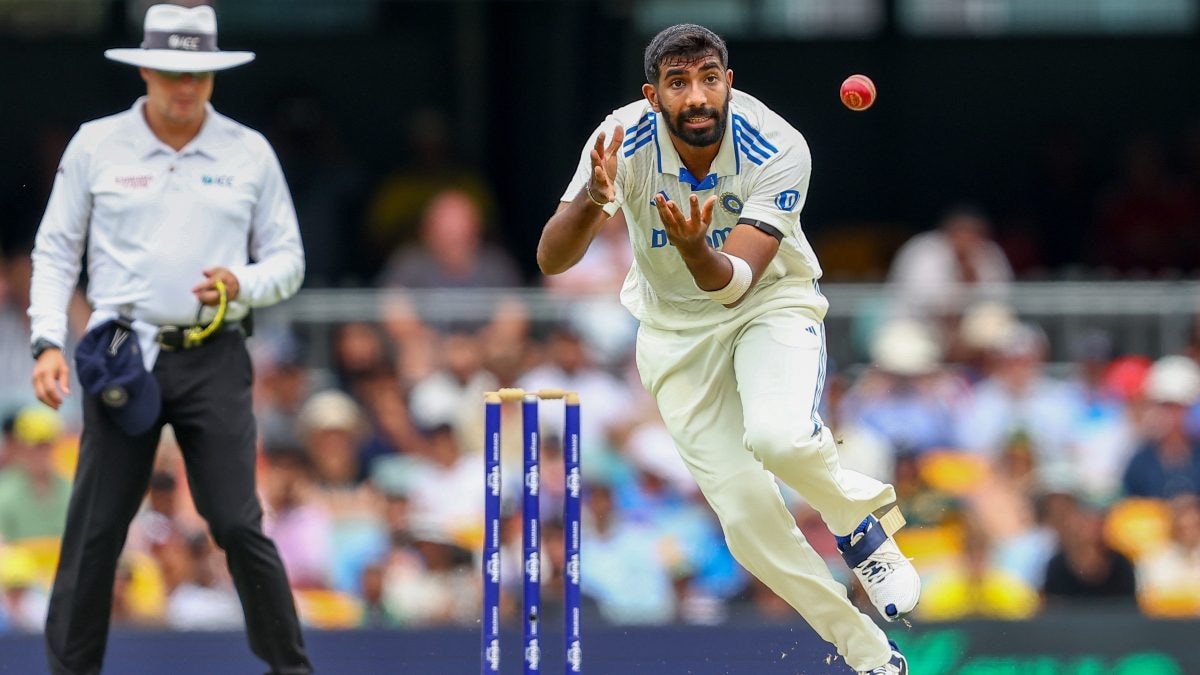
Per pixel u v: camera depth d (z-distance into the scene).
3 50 39.97
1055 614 24.36
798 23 40.84
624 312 28.91
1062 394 28.58
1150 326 29.08
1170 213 40.34
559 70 40.19
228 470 17.70
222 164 17.78
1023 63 41.34
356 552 26.73
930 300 29.05
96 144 17.64
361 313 28.47
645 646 22.61
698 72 14.74
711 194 15.30
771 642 22.62
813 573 16.25
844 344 28.86
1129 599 27.11
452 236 33.66
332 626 23.23
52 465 26.81
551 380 28.27
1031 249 40.97
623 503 27.23
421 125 39.94
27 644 21.59
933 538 27.30
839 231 41.25
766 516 16.17
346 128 40.41
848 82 15.22
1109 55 41.31
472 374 28.27
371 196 39.22
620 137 14.39
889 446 27.91
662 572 26.80
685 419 16.36
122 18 40.31
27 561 26.33
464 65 40.41
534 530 15.78
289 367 28.02
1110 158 41.28
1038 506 27.48
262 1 40.28
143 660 22.12
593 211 14.62
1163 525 27.72
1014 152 41.41
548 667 22.64
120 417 17.31
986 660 24.14
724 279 14.38
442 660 22.42
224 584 26.09
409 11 40.41
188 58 17.38
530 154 40.41
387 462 27.56
